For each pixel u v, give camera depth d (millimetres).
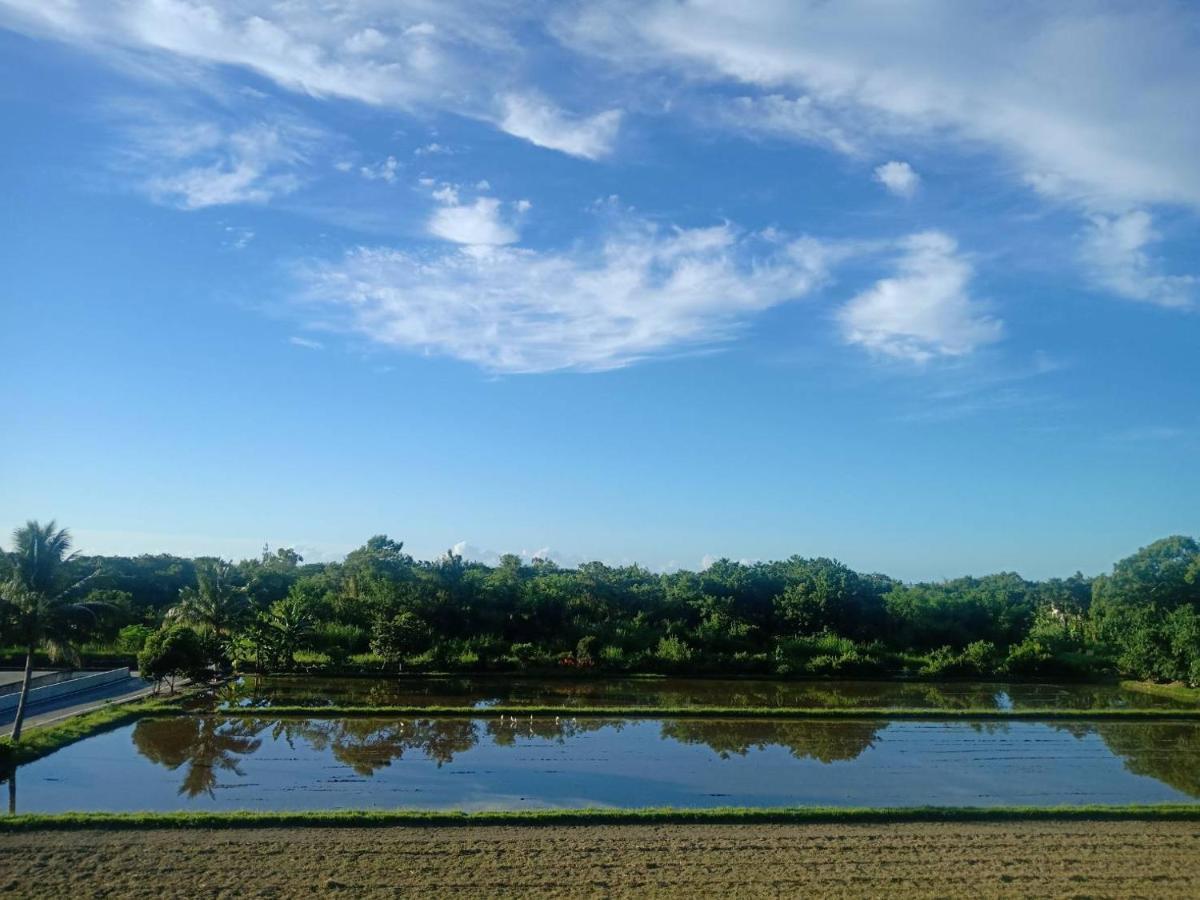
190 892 19281
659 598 78875
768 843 23281
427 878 20391
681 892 19938
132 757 33156
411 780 30312
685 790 29781
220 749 34719
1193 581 59969
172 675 46406
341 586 73688
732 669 64188
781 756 35281
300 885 19797
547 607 73500
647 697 52000
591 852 22359
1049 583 110812
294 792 28484
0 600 31344
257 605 66375
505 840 23078
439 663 61062
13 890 19141
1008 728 42344
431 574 74312
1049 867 21969
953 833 24438
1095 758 35844
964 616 80250
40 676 47438
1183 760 35625
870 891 20250
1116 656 65750
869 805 28312
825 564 87438
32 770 30922
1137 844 23844
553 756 34438
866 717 43688
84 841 22312
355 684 54500
